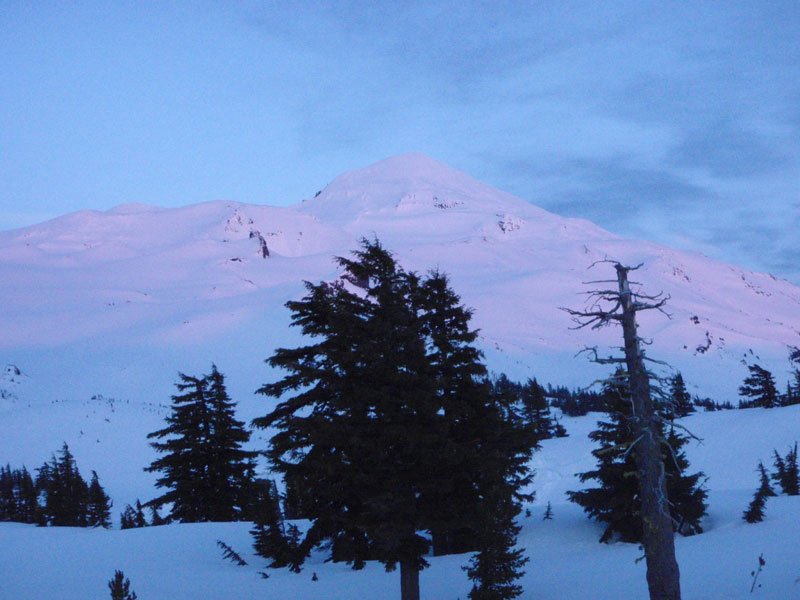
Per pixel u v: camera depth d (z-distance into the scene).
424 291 24.12
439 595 22.91
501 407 27.22
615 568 25.64
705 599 19.95
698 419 82.00
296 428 20.00
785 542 26.42
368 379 20.59
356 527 19.94
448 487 20.16
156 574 26.19
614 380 15.49
